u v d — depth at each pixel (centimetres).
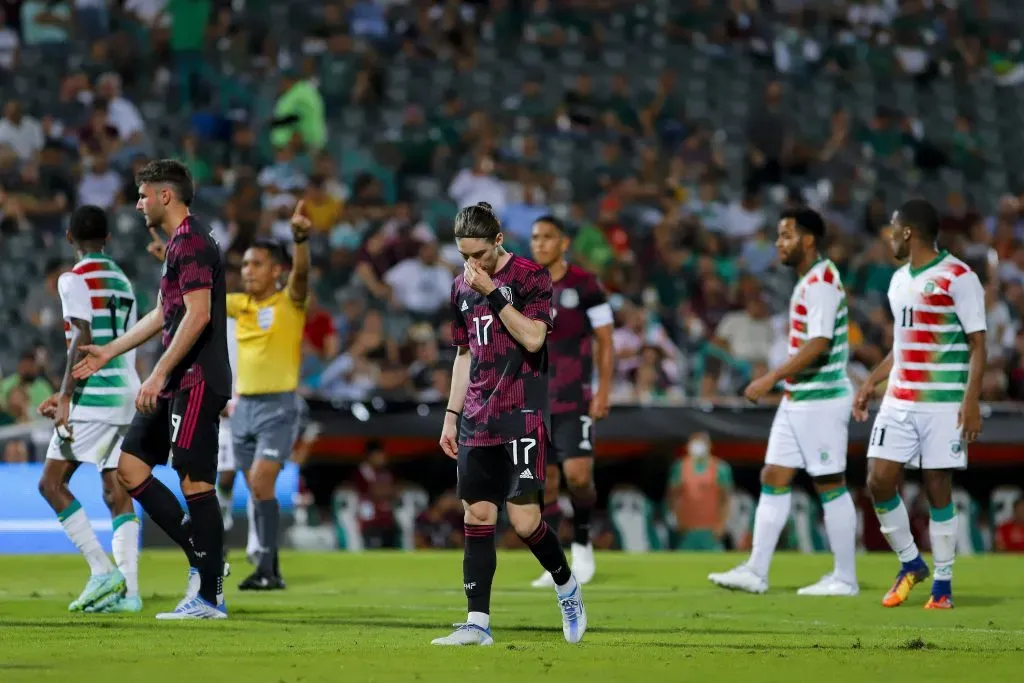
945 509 2683
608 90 8012
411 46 7850
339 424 4412
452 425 2081
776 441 3034
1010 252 7106
